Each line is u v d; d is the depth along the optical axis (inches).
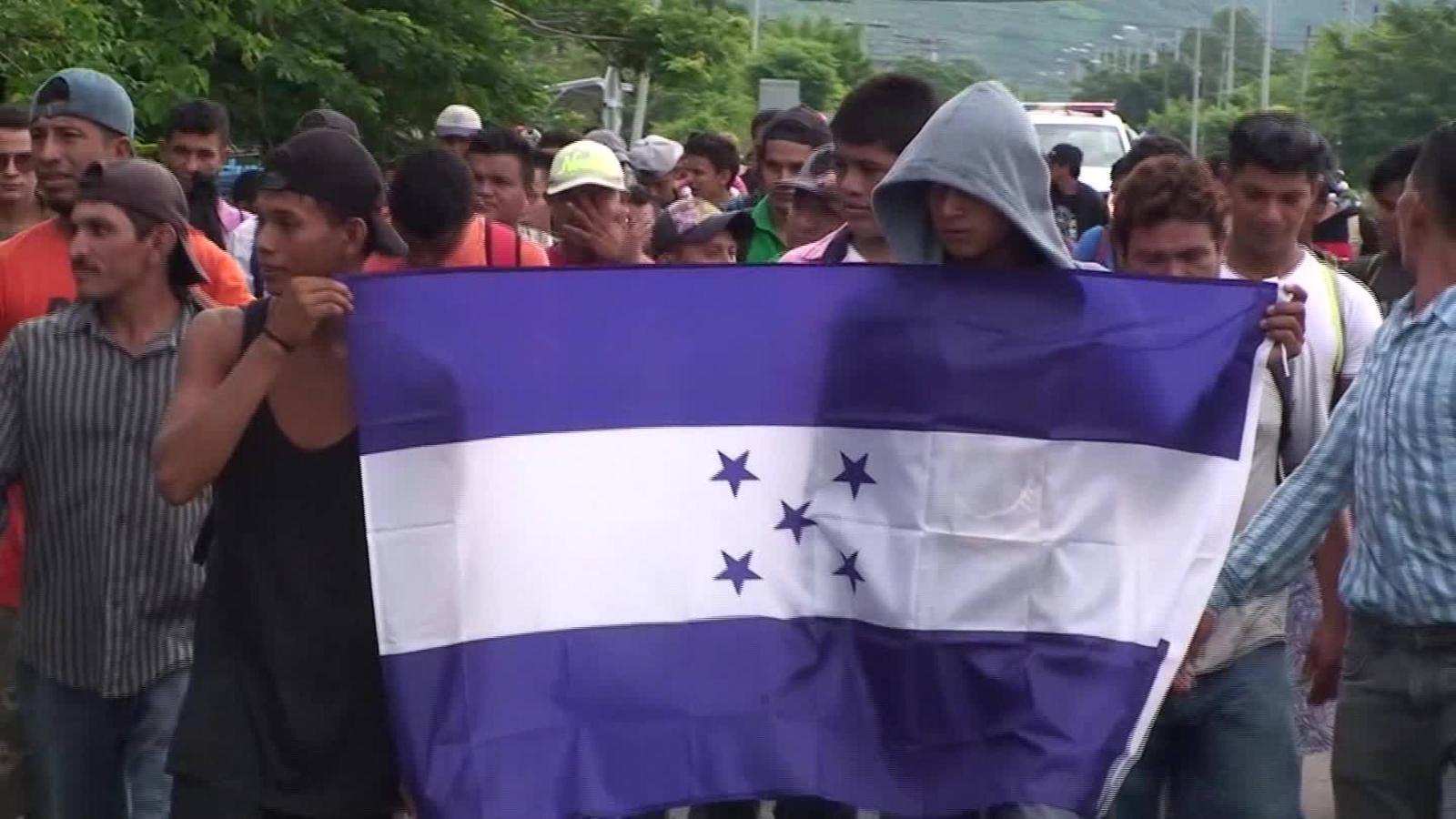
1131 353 188.4
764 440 185.6
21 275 241.1
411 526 171.2
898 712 186.7
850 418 187.2
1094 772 185.8
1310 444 211.0
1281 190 216.2
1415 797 184.7
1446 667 179.2
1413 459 178.2
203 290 243.3
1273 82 3253.0
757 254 319.3
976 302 187.9
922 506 187.0
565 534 178.5
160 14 567.8
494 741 174.2
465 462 173.6
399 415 170.6
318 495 169.3
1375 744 185.2
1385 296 375.2
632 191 335.3
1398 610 180.1
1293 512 190.7
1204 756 199.8
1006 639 187.3
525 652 176.6
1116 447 188.9
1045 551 187.9
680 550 182.9
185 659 207.9
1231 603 191.6
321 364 169.8
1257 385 189.2
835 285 186.7
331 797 169.8
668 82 860.6
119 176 204.2
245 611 170.1
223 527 170.7
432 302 171.8
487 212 363.6
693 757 182.4
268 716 169.3
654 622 181.8
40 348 205.5
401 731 170.1
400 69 692.7
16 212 280.7
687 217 317.4
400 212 232.2
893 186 187.8
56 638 206.4
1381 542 181.3
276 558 169.2
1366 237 470.6
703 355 183.5
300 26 660.1
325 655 169.3
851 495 187.5
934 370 187.0
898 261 190.5
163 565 205.5
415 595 171.2
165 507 205.0
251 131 653.9
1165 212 197.8
